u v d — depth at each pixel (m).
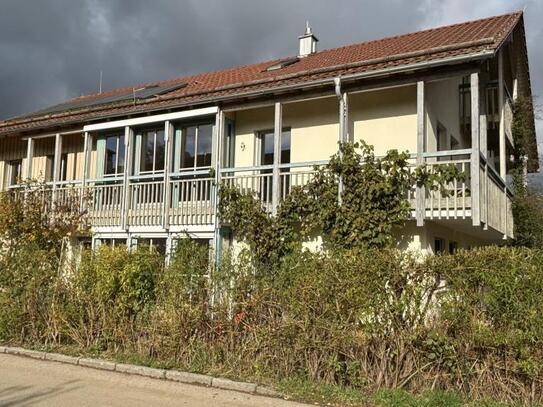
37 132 16.52
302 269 7.67
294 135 13.41
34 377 7.82
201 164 14.38
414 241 10.79
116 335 9.07
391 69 10.49
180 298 8.57
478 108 9.99
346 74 11.04
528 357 6.27
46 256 10.51
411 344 6.87
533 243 17.30
